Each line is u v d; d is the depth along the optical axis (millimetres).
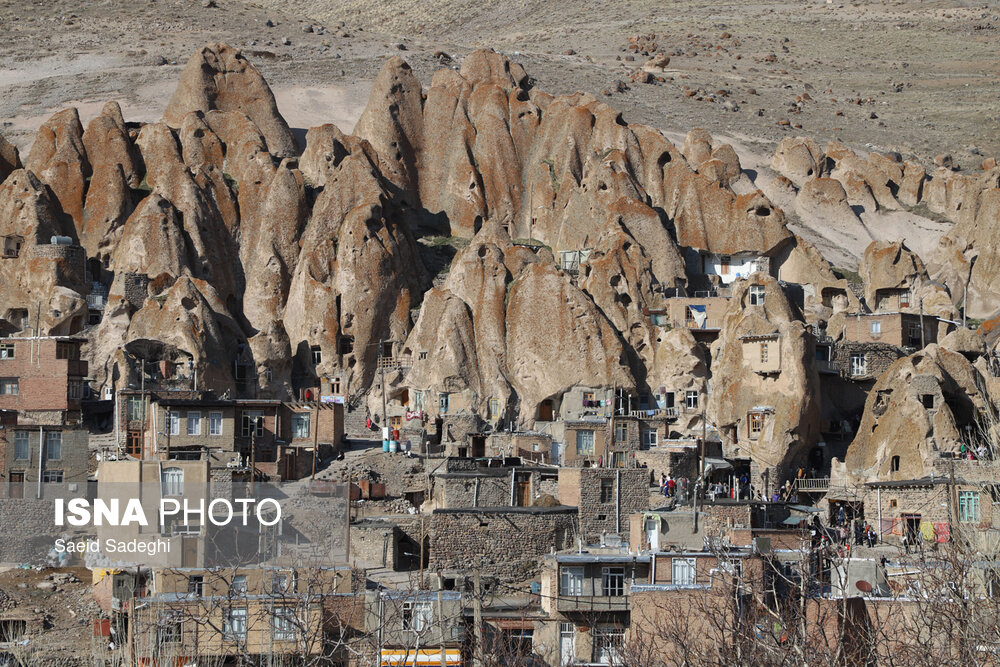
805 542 197250
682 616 155750
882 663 126750
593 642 195875
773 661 125938
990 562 139000
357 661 183000
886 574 176125
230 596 177125
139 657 179875
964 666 120812
